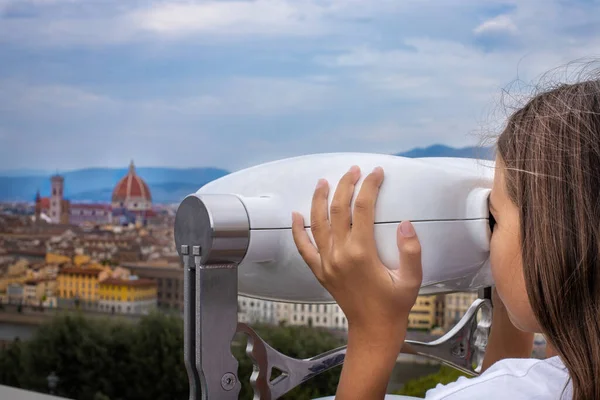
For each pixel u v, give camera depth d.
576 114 0.48
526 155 0.48
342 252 0.51
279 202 0.55
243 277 0.58
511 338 0.73
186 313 0.53
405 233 0.52
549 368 0.52
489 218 0.57
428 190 0.55
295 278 0.57
